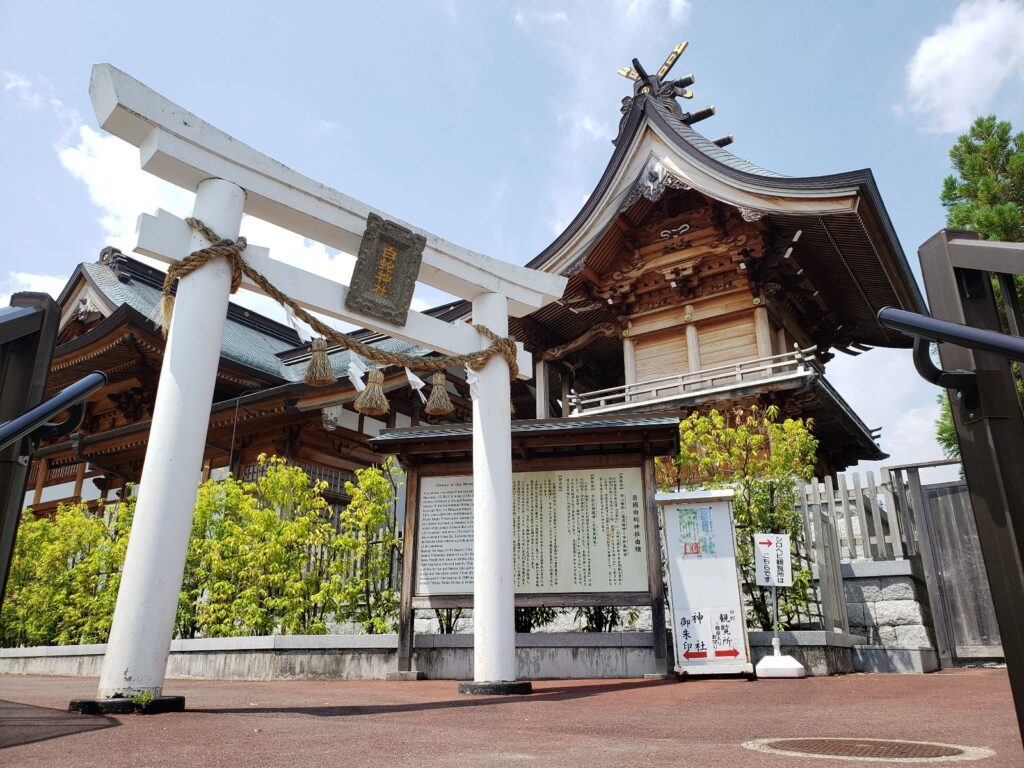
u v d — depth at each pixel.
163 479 4.70
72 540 13.34
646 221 20.00
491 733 3.57
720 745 3.13
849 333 21.55
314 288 6.15
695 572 7.57
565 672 7.75
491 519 6.53
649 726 3.85
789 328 19.62
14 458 1.91
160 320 5.59
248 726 3.71
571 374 23.11
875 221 15.91
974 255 1.56
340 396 16.67
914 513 10.59
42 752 2.83
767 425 11.00
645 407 17.56
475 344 7.20
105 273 23.02
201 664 8.99
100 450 19.22
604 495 8.27
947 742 3.16
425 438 8.40
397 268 6.60
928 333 1.50
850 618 10.19
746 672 7.08
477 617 6.30
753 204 16.81
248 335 24.97
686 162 17.69
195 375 5.01
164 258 5.24
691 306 19.25
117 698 4.25
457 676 8.00
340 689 6.58
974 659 9.84
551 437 8.30
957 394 1.57
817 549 8.90
